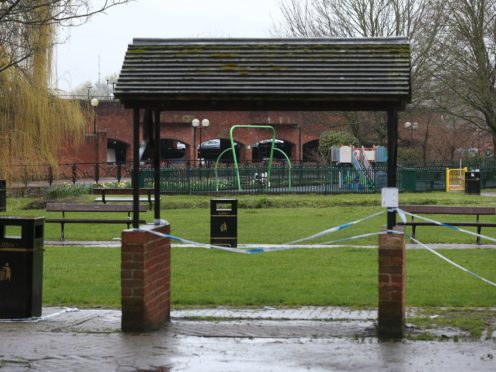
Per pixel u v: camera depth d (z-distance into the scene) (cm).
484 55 5362
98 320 1207
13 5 1977
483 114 5981
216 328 1145
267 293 1418
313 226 2675
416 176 4894
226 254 1931
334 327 1149
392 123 1086
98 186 4422
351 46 1110
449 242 2206
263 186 4512
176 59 1123
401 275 1070
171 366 952
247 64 1106
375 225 2708
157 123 1179
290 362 965
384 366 943
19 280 1200
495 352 1000
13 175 4034
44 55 3872
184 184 4431
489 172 5416
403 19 5712
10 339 1080
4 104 3959
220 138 7356
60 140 4262
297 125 7419
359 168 4691
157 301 1154
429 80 5572
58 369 943
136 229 1113
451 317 1211
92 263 1800
